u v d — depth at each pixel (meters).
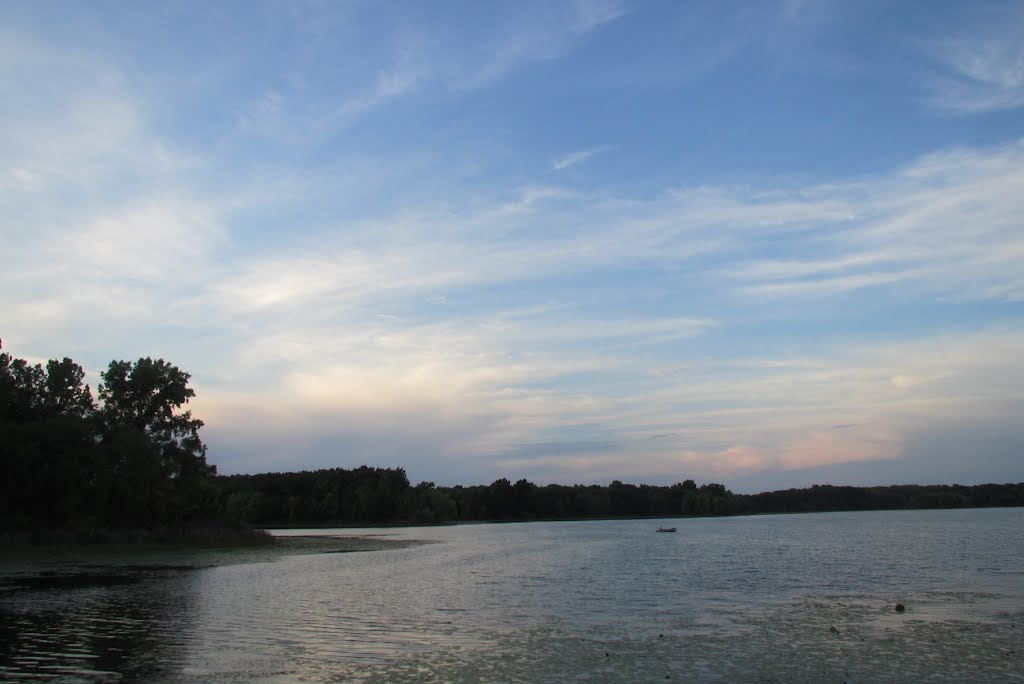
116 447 87.88
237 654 24.77
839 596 40.41
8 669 22.38
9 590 43.09
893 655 24.72
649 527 174.00
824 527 147.88
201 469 105.25
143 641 26.88
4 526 79.25
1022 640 27.19
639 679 21.53
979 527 133.62
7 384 86.12
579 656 24.73
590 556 74.94
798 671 22.52
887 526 145.50
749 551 79.62
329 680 21.36
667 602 38.62
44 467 81.81
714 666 23.20
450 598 40.22
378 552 81.62
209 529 96.31
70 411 91.44
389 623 31.50
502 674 22.12
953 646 26.14
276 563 65.06
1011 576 49.97
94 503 86.31
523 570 58.34
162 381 99.00
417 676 21.86
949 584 45.59
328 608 35.97
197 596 40.38
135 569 58.00
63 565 61.78
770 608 36.12
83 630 29.09
